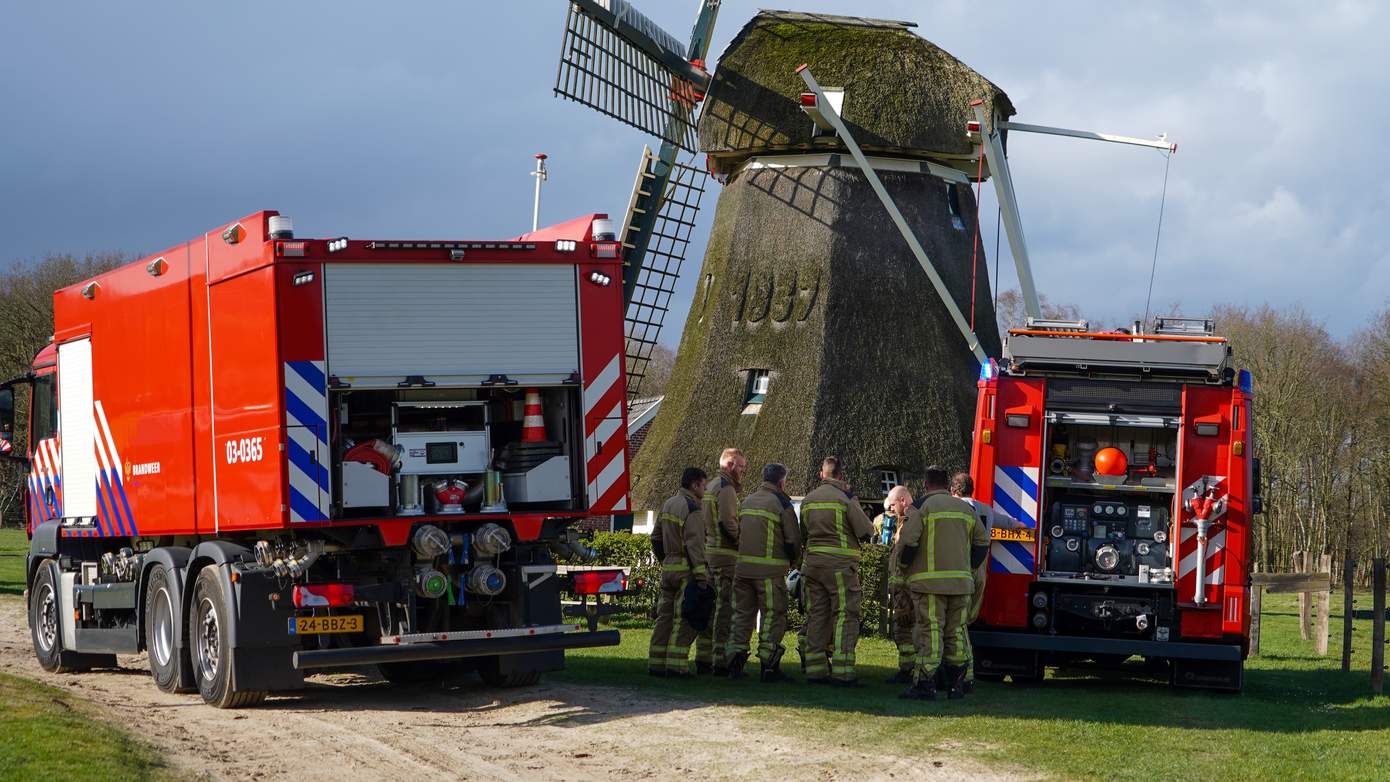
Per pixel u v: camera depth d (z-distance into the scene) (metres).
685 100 27.34
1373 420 45.31
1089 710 10.23
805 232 25.70
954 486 11.84
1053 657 12.90
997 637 11.59
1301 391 45.81
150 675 12.76
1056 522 11.91
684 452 25.42
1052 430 12.06
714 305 26.52
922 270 25.59
